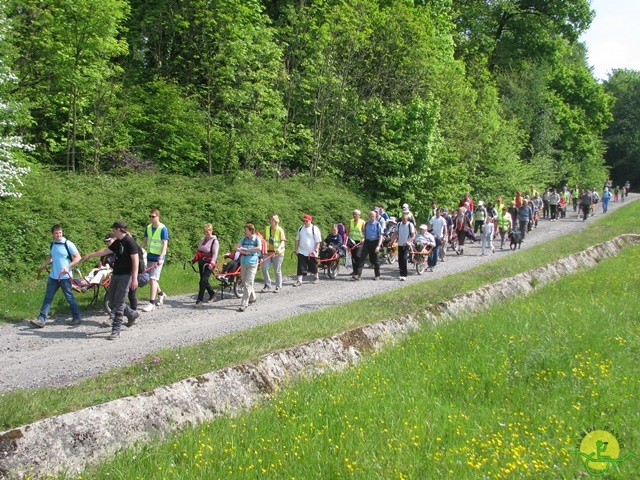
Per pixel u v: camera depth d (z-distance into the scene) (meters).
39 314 11.06
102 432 5.46
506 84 47.44
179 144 20.94
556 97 54.50
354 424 6.03
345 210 23.53
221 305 13.12
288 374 7.39
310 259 16.33
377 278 17.44
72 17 15.95
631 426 6.15
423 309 10.78
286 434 5.73
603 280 14.80
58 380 7.49
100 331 10.44
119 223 10.02
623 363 8.09
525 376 7.64
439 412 6.41
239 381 6.84
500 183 35.72
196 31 22.30
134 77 22.22
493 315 10.86
